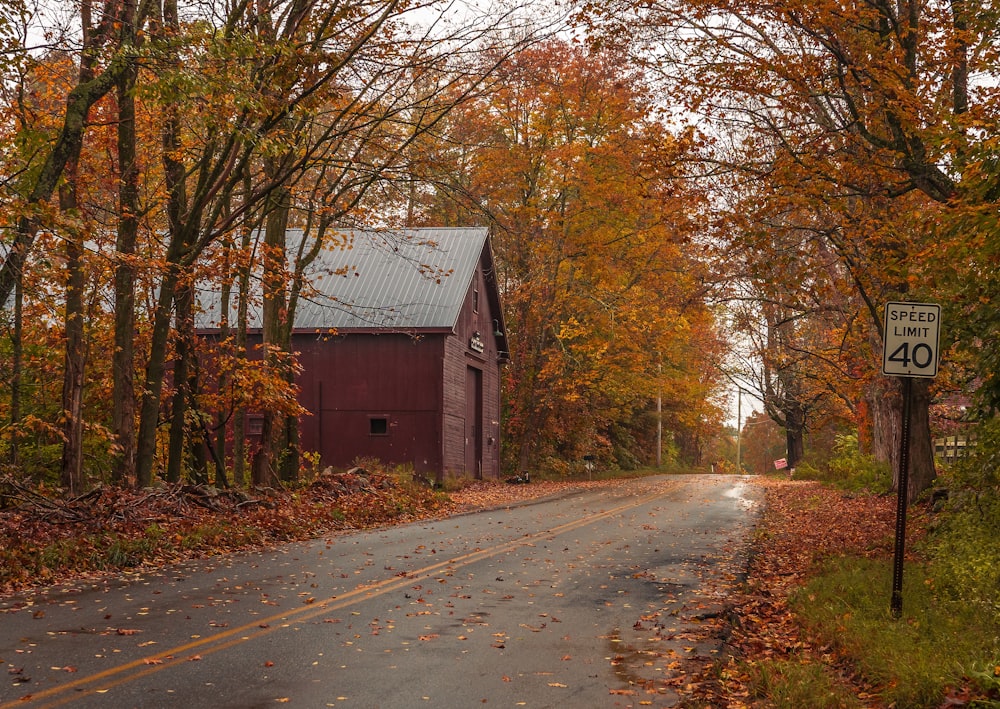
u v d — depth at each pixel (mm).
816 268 16984
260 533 18422
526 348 52781
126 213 18656
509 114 41094
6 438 20875
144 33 15633
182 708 6922
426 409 37094
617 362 52781
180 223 20422
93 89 15555
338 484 25719
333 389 37625
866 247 16609
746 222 16172
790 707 7047
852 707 7031
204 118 15664
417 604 11547
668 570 14906
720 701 7480
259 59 16812
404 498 26781
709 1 14766
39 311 19297
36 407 21641
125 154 19094
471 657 8828
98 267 19562
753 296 24891
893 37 15094
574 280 48719
